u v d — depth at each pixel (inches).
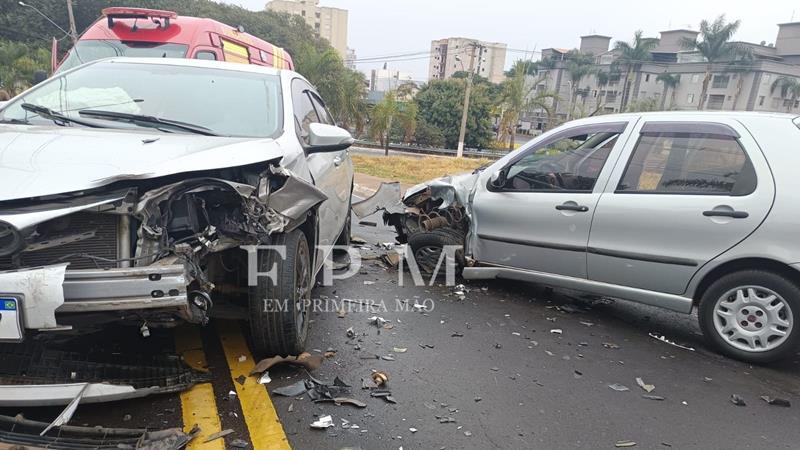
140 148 117.0
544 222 194.5
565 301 214.7
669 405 135.9
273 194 121.3
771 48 3481.8
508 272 208.7
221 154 117.8
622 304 216.7
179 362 131.8
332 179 185.2
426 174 855.7
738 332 163.2
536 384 142.3
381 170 885.2
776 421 131.3
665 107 2701.8
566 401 134.4
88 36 337.4
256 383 130.4
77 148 114.3
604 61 3617.1
